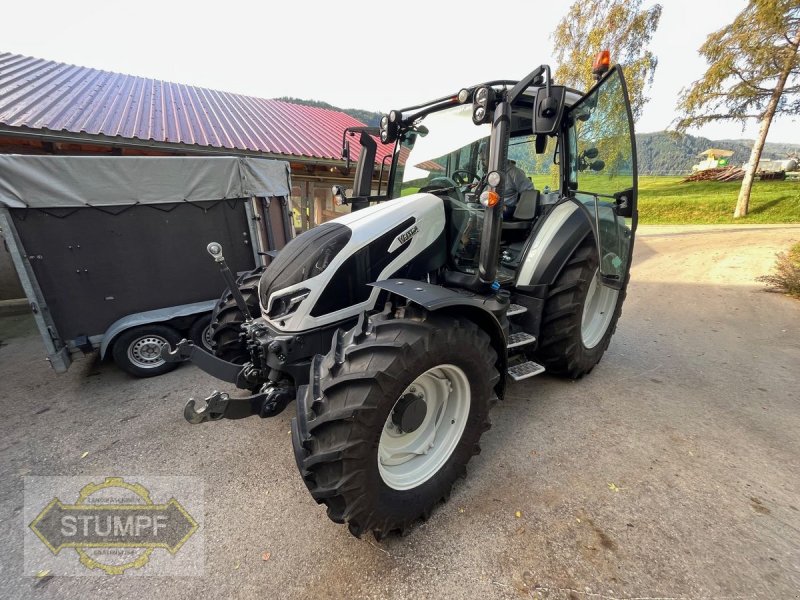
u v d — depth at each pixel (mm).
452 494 1970
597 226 2682
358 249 2039
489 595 1472
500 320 2236
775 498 1891
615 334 4117
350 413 1452
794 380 3061
